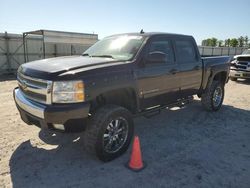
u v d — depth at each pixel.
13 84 11.52
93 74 3.58
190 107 7.21
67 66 3.67
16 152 4.12
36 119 3.65
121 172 3.60
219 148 4.50
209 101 6.54
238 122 6.04
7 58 17.62
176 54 5.24
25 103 3.78
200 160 4.02
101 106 3.89
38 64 3.98
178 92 5.38
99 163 3.84
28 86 3.81
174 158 4.07
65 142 4.55
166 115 6.40
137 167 3.70
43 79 3.51
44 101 3.56
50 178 3.41
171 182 3.39
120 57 4.41
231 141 4.85
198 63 5.91
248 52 13.36
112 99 4.20
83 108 3.45
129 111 4.07
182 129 5.42
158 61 4.46
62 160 3.90
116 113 3.81
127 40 4.80
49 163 3.80
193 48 5.85
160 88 4.80
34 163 3.79
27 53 18.72
